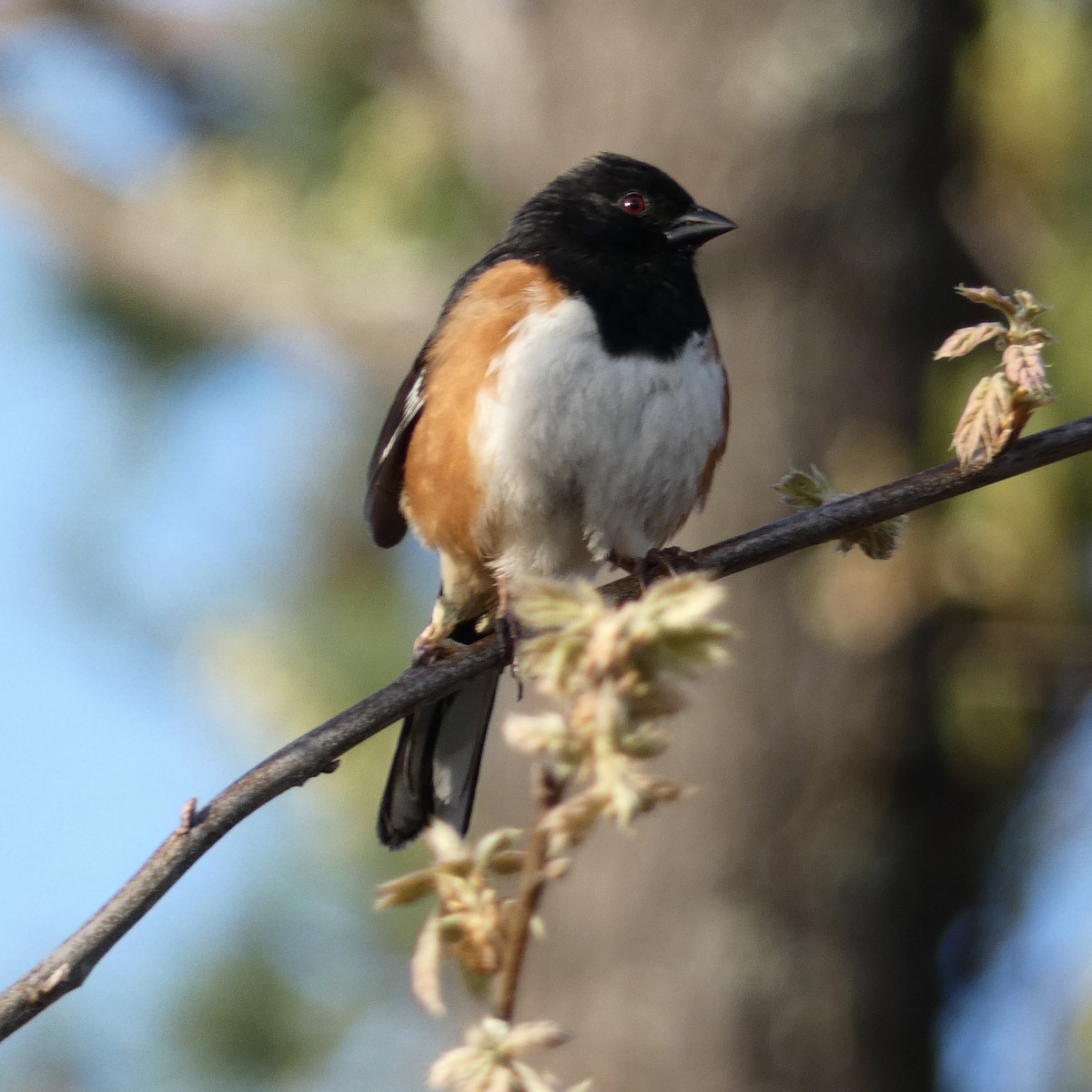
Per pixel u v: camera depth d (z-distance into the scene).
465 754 7.70
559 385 7.65
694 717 10.51
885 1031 10.57
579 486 7.72
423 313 12.86
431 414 7.90
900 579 10.38
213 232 13.55
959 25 11.54
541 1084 3.67
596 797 3.43
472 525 7.88
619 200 8.20
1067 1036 10.66
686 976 10.37
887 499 6.07
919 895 10.73
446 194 13.24
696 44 11.27
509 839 3.87
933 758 10.73
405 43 13.59
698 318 7.99
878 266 11.09
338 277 13.20
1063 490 10.48
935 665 10.74
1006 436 5.79
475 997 3.88
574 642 3.51
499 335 7.76
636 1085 10.32
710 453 7.98
